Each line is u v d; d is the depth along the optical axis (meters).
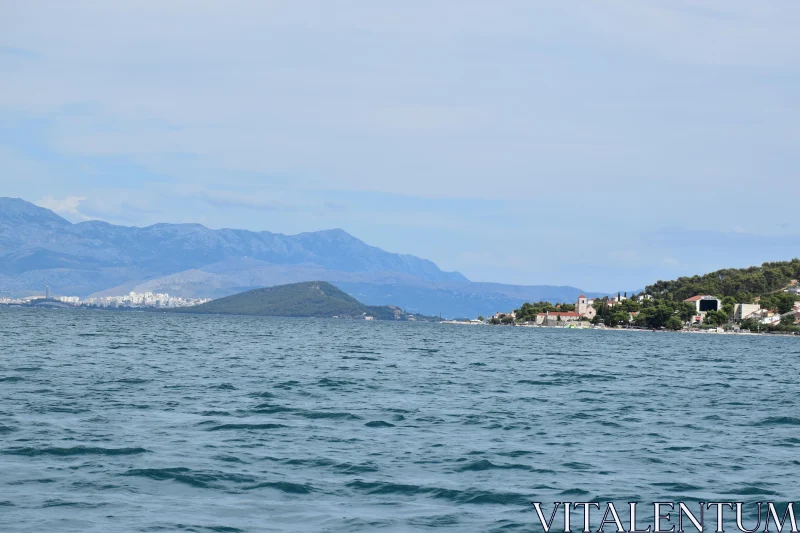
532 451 42.34
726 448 44.69
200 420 50.16
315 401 61.59
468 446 43.31
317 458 39.09
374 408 57.94
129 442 41.91
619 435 48.56
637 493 33.56
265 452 40.31
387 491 33.16
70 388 65.81
